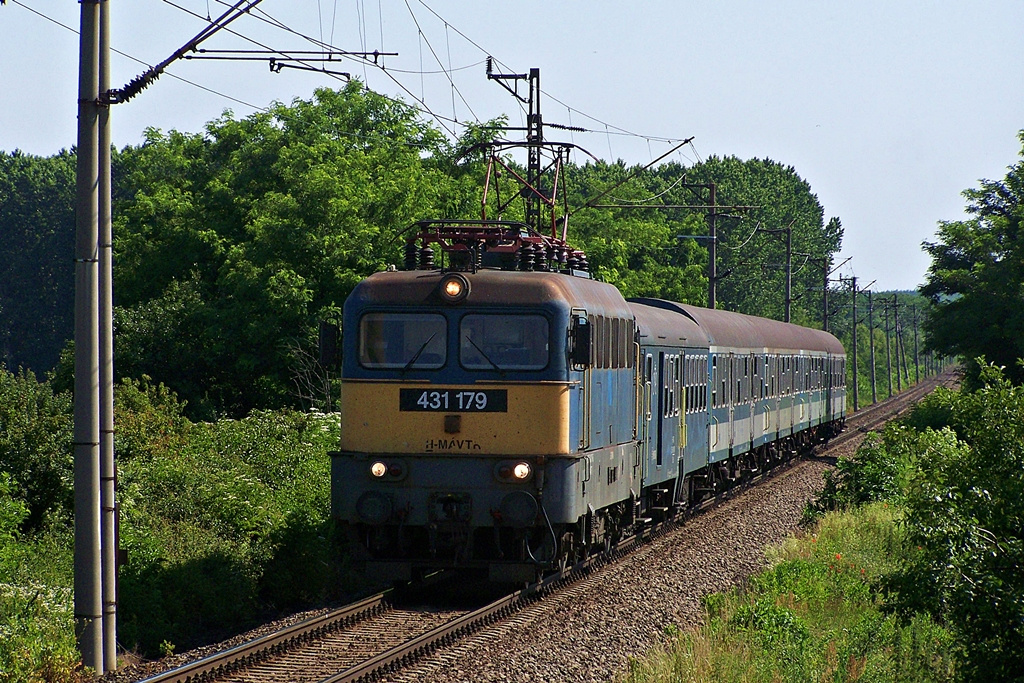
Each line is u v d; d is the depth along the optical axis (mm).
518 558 43000
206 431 67000
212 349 104625
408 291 42156
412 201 109188
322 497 53719
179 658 35469
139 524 45031
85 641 33312
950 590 33875
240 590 41906
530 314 41844
